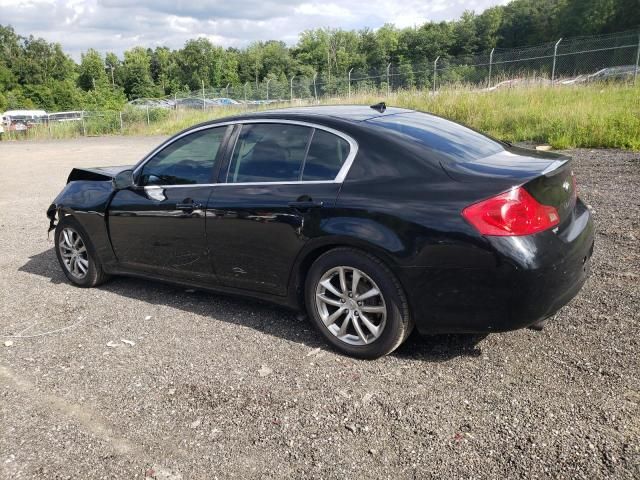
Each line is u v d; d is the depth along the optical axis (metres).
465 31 99.25
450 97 16.95
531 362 3.32
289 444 2.77
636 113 12.04
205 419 3.02
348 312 3.56
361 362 3.51
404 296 3.32
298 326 4.11
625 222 5.93
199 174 4.29
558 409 2.85
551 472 2.42
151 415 3.10
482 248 3.00
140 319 4.45
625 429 2.66
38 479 2.62
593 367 3.20
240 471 2.60
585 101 14.62
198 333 4.11
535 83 18.59
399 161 3.40
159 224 4.45
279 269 3.81
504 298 3.02
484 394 3.04
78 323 4.46
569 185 3.54
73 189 5.27
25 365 3.79
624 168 8.70
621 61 20.73
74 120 36.25
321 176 3.63
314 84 29.66
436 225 3.11
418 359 3.48
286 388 3.27
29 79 110.31
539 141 12.38
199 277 4.36
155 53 123.00
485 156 3.57
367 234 3.30
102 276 5.27
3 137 34.19
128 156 18.11
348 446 2.72
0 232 7.89
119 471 2.64
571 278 3.19
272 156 3.92
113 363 3.73
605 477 2.37
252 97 37.41
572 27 70.94
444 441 2.69
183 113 35.06
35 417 3.14
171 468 2.65
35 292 5.27
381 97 21.05
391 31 105.56
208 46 118.62
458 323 3.19
